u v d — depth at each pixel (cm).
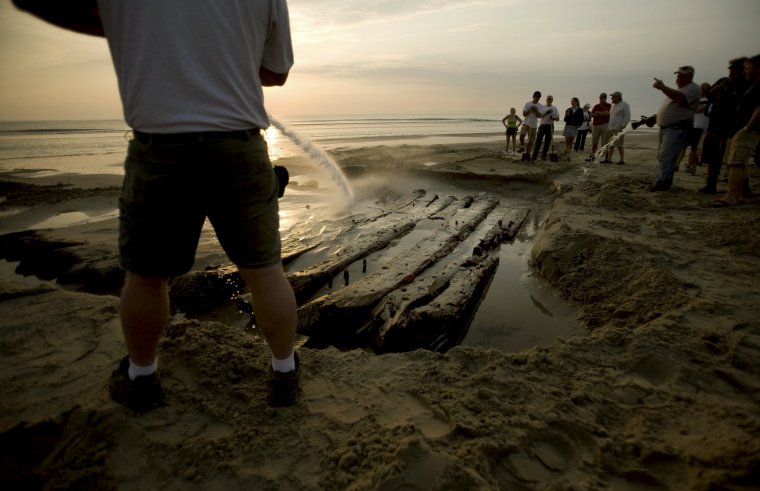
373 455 171
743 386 218
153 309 176
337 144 2150
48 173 1170
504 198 868
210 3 145
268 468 170
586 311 352
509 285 430
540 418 195
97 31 166
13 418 196
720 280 352
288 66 190
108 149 2059
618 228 503
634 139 2372
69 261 480
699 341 256
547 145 1172
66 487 163
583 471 171
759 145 627
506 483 166
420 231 625
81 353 248
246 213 165
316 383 224
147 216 157
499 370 233
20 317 288
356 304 351
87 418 190
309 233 612
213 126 148
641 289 346
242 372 223
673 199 637
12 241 556
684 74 650
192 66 145
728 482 157
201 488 162
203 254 498
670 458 173
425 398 211
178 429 188
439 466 162
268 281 175
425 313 320
